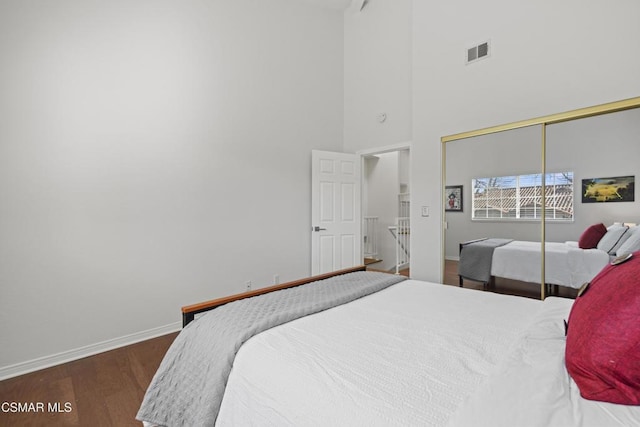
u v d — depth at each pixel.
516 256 2.82
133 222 2.69
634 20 2.22
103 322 2.54
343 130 4.55
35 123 2.23
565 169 2.55
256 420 0.97
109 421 1.70
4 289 2.14
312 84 4.15
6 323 2.14
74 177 2.40
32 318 2.24
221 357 1.16
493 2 2.89
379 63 4.14
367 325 1.33
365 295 1.82
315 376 0.94
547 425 0.66
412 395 0.82
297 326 1.32
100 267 2.53
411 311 1.52
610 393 0.74
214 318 1.42
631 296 0.78
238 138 3.41
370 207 6.46
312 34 4.15
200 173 3.11
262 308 1.50
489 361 1.00
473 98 3.03
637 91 2.21
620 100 2.28
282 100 3.82
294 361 1.02
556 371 0.87
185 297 3.01
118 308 2.62
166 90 2.88
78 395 1.93
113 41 2.58
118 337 2.61
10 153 2.14
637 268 0.84
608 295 0.85
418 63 3.45
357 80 4.41
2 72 2.11
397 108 3.95
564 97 2.52
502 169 2.88
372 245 6.42
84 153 2.44
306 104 4.08
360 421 0.76
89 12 2.46
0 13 2.10
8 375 2.14
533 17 2.67
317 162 4.04
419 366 0.97
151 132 2.79
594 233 2.42
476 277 3.06
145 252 2.76
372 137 4.23
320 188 4.06
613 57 2.30
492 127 2.91
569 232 2.55
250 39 3.52
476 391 0.81
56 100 2.32
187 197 3.02
